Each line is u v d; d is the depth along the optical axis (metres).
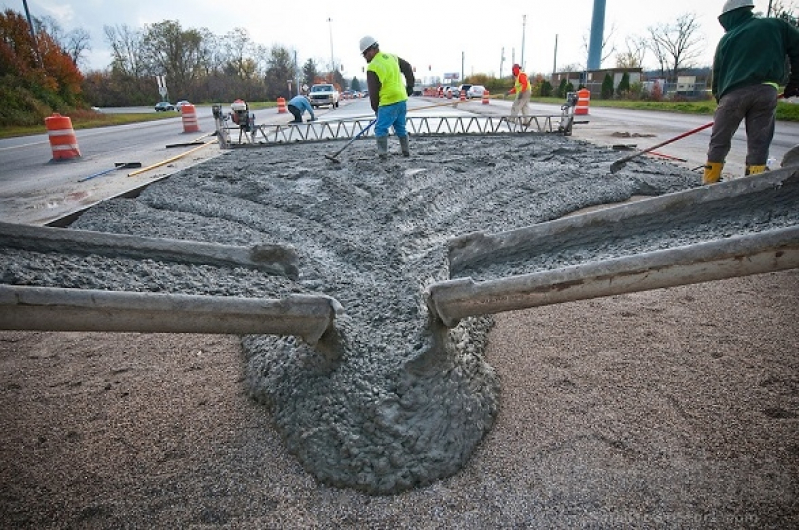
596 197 4.75
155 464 1.70
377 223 4.17
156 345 2.52
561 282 1.57
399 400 1.75
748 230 2.05
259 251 2.76
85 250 2.50
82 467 1.69
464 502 1.50
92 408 2.02
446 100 38.41
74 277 2.21
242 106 9.84
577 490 1.53
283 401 1.90
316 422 1.74
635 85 33.41
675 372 2.09
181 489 1.59
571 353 2.28
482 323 2.52
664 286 1.52
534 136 9.98
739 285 2.91
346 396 1.79
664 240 2.22
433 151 7.96
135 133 16.84
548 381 2.08
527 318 2.65
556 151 7.50
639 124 13.77
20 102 23.48
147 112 38.72
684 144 9.11
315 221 4.47
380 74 6.80
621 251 2.24
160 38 51.94
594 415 1.85
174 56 52.94
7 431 1.88
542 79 42.16
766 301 2.68
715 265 1.46
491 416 1.84
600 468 1.60
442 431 1.69
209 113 32.28
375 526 1.44
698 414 1.83
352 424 1.70
